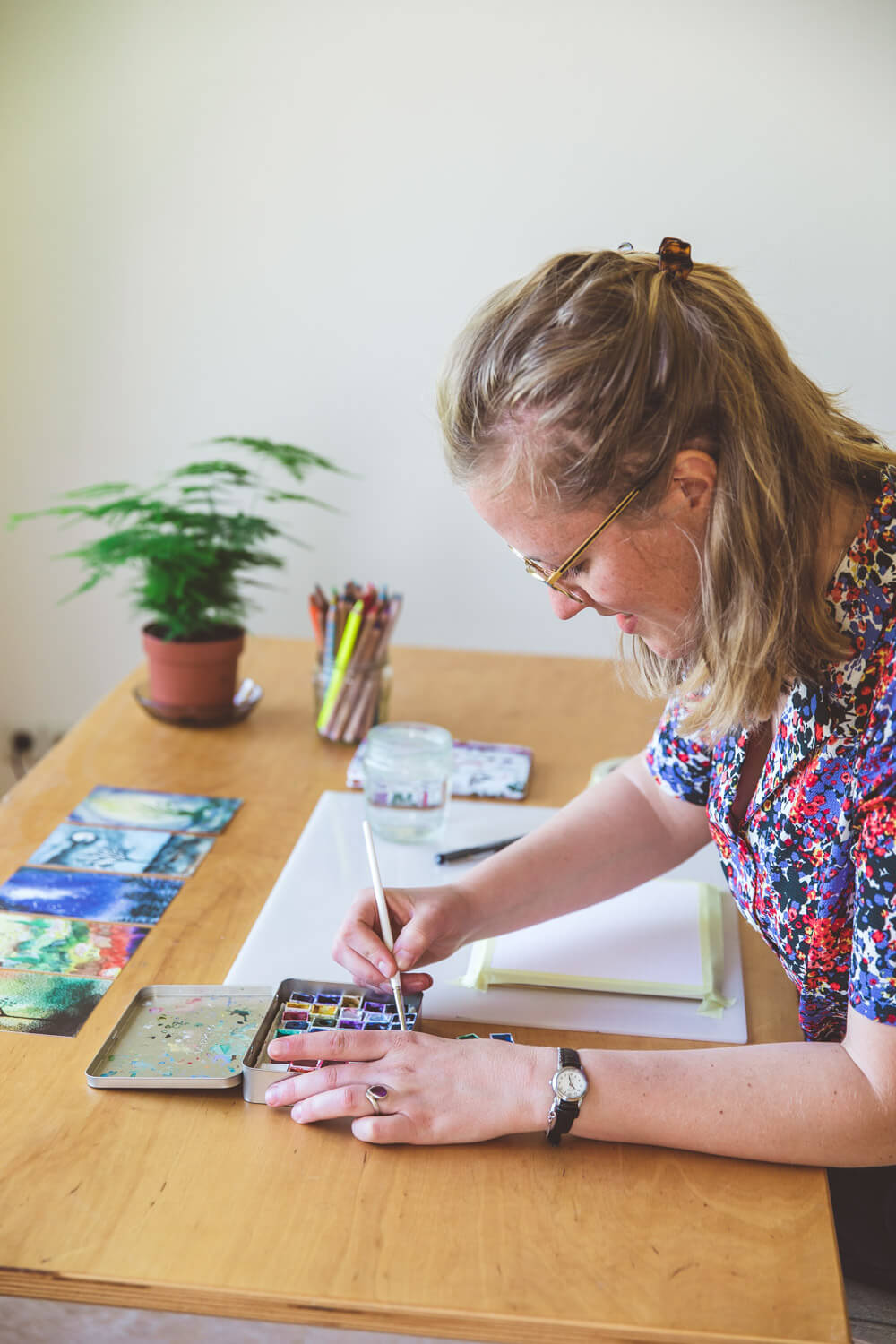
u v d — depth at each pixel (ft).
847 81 8.46
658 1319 2.42
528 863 3.80
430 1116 2.89
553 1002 3.51
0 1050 3.19
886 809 2.75
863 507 2.94
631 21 8.47
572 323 2.67
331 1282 2.47
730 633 2.82
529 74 8.61
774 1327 2.41
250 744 5.41
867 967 2.82
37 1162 2.78
